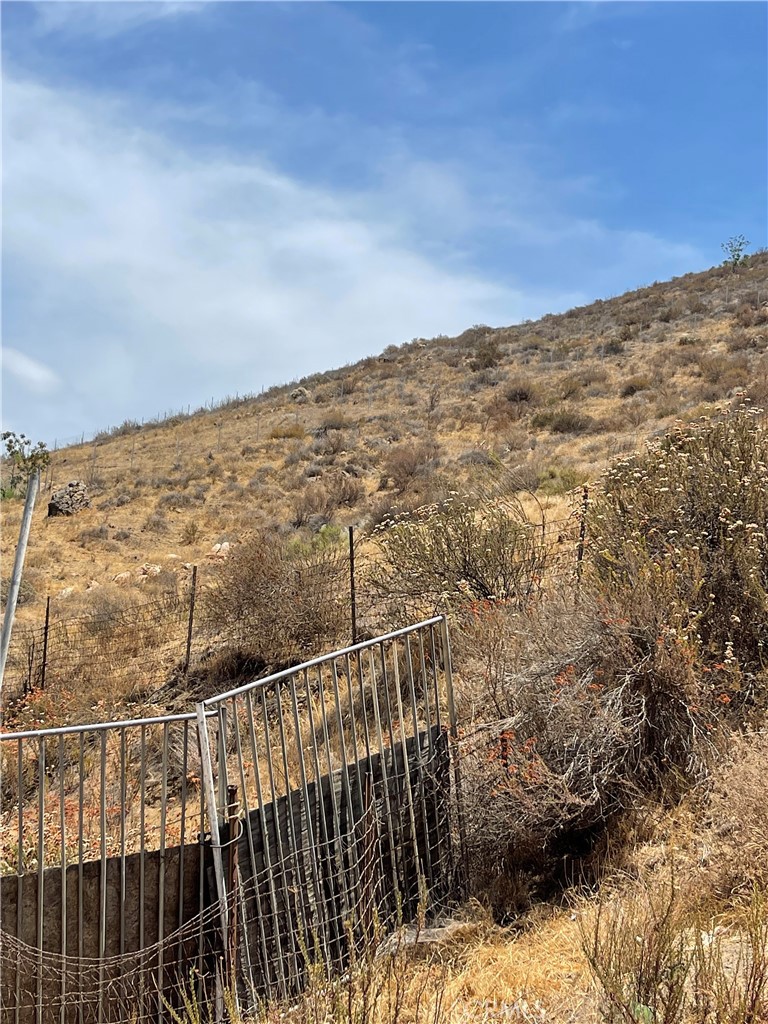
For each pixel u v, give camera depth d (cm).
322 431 3472
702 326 3828
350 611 1221
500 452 2595
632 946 353
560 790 572
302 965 496
